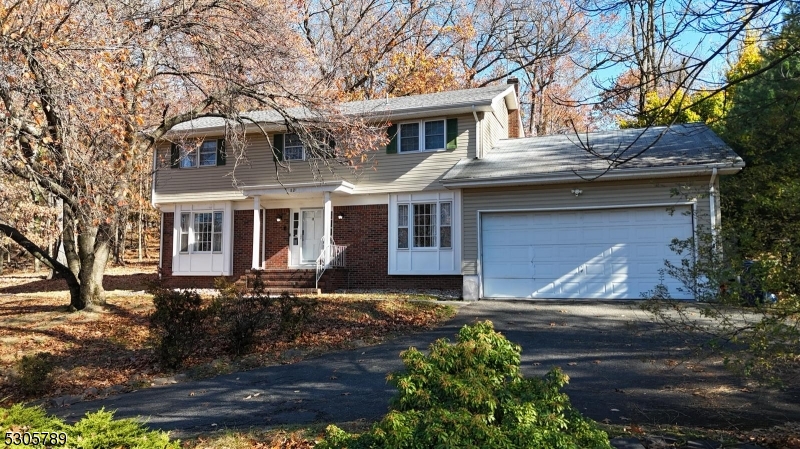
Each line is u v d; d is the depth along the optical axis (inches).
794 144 393.7
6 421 146.0
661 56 308.8
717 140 590.6
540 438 133.5
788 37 223.3
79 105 334.3
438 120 701.9
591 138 695.7
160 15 472.7
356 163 724.0
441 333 433.4
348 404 271.3
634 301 536.7
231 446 211.3
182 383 340.8
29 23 330.0
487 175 586.6
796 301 196.7
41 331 496.1
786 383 275.1
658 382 288.5
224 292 406.6
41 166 376.5
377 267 710.5
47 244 759.7
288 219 772.6
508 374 161.5
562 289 575.2
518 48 1336.1
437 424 131.3
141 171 542.0
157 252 1766.7
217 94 535.8
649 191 547.2
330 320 488.1
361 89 1274.6
